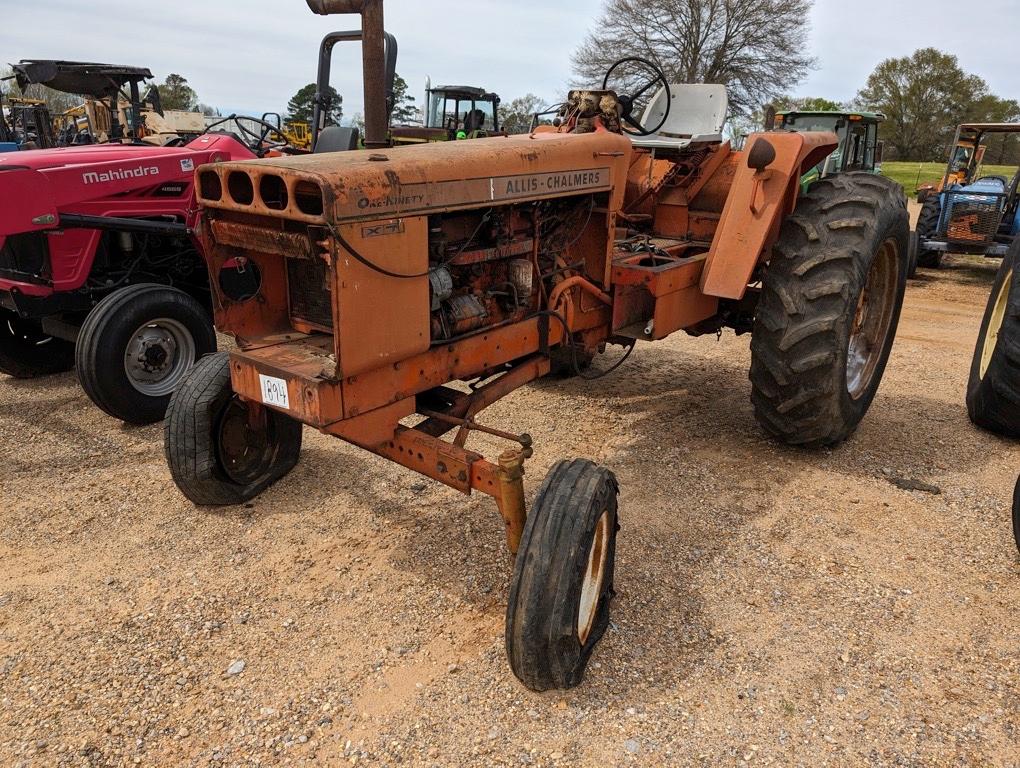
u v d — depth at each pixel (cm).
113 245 497
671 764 207
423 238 243
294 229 234
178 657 247
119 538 321
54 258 447
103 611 271
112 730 217
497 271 297
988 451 411
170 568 299
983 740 216
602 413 465
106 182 454
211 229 261
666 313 352
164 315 441
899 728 220
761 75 2883
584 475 231
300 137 1159
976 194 952
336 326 223
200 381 320
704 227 446
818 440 388
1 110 1118
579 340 350
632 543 314
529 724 221
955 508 347
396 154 247
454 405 290
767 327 361
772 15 2803
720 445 415
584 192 312
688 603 276
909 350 623
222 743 213
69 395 505
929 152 4238
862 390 412
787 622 267
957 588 288
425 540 319
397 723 221
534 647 213
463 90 1562
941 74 4094
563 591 212
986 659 249
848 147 1143
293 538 321
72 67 834
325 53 489
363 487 364
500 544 315
